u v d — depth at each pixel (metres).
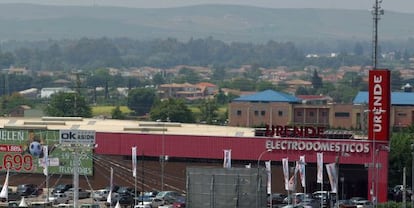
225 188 130.75
